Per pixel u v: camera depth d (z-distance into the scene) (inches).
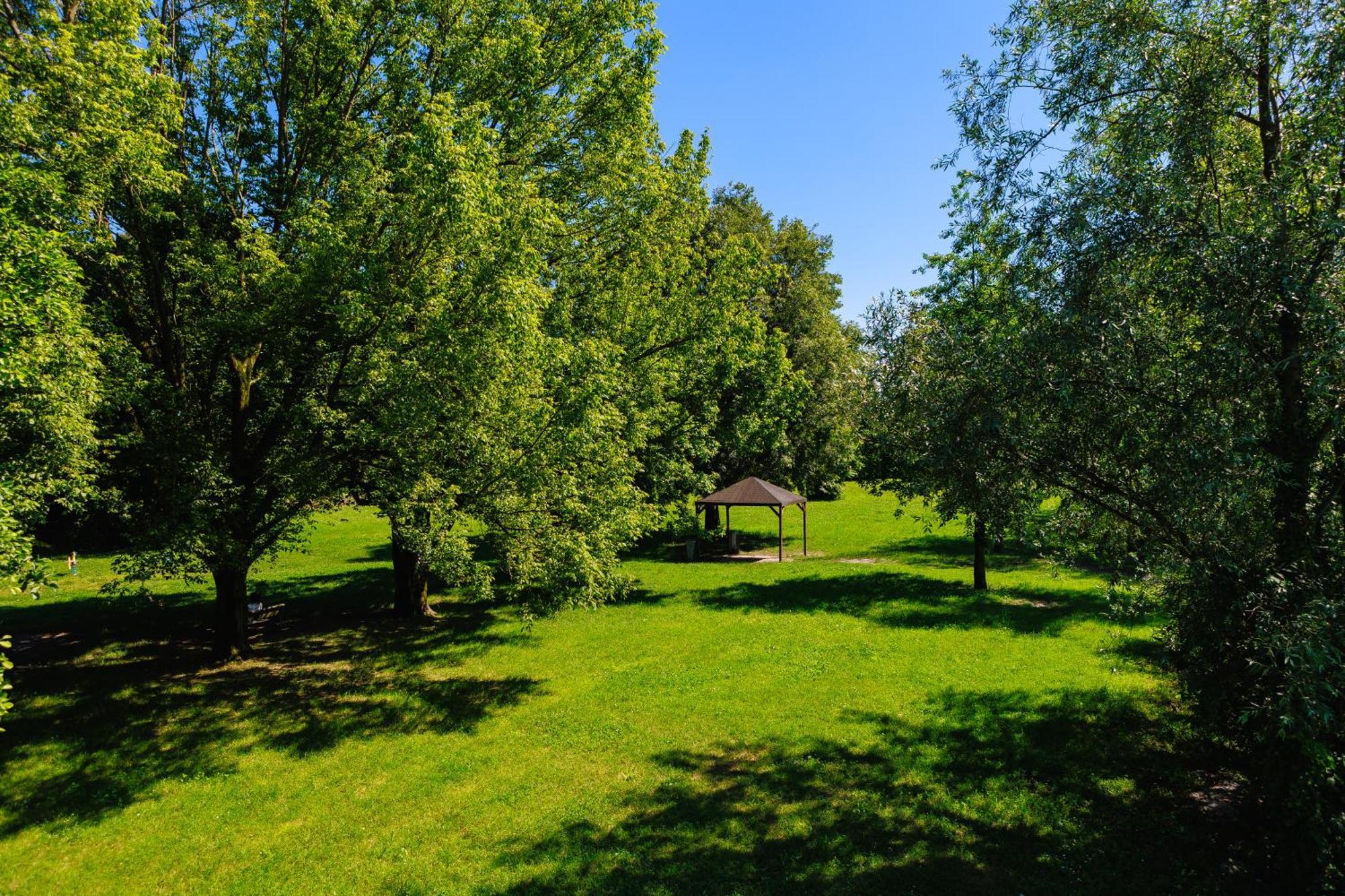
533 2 648.4
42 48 356.5
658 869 316.5
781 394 1093.1
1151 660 557.0
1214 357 240.8
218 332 496.4
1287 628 223.3
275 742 463.2
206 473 483.8
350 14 518.0
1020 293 301.3
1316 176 256.8
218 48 546.0
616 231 747.4
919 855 323.0
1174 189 273.1
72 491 416.2
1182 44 295.7
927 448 315.9
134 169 397.4
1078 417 275.1
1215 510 249.3
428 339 446.9
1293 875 266.1
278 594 954.1
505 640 714.2
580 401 507.8
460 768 426.0
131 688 559.2
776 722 487.8
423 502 506.6
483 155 454.0
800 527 1635.1
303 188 544.4
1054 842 329.7
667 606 861.8
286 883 314.3
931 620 753.6
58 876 321.7
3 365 279.1
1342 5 257.4
